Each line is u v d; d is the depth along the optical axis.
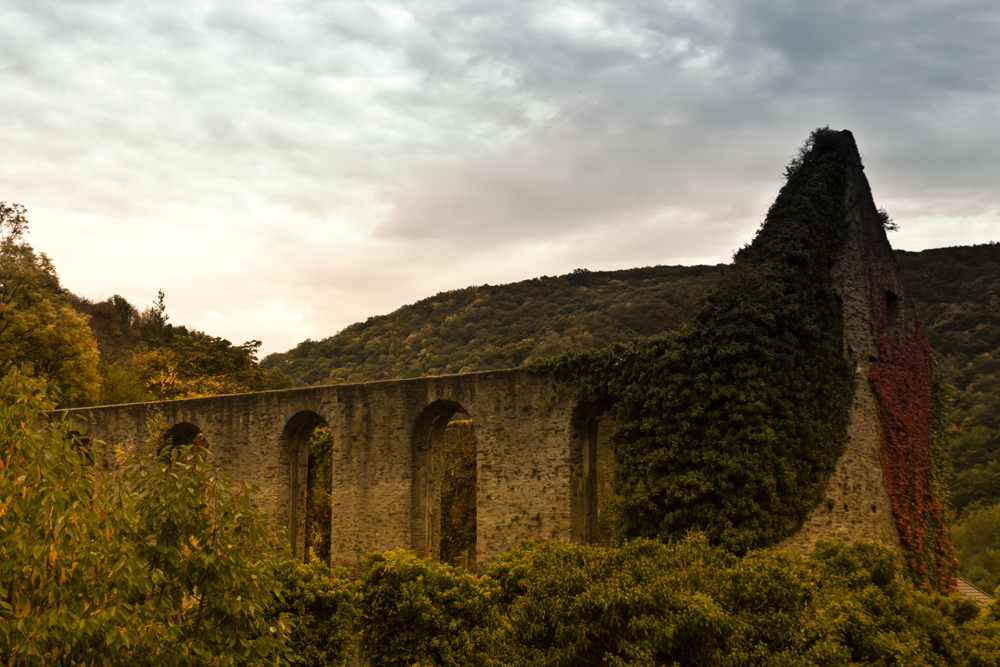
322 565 14.80
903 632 10.76
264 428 26.97
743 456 17.31
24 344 39.69
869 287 21.52
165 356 45.97
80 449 10.34
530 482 21.47
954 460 60.12
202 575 10.03
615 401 20.47
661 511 17.97
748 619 10.55
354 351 88.44
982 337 62.53
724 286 19.05
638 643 10.28
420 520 23.92
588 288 83.56
